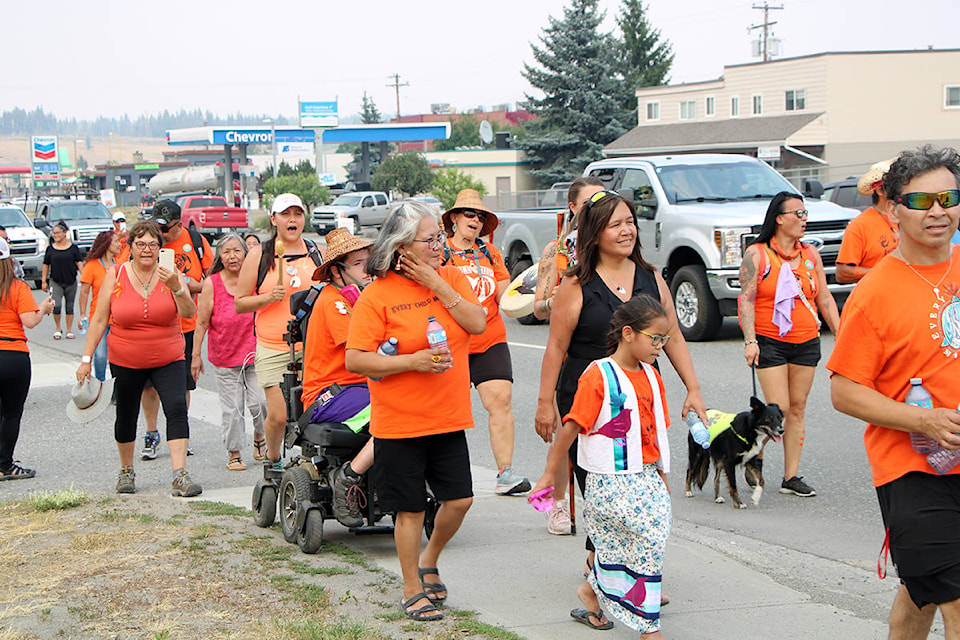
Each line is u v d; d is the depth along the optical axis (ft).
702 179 60.34
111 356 30.01
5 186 639.76
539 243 69.21
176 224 39.42
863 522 26.61
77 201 132.36
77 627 18.42
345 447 23.06
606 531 17.43
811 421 37.88
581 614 18.90
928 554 14.32
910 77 193.26
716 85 217.36
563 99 253.44
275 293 29.58
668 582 21.54
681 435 36.88
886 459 14.76
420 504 18.95
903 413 14.17
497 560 23.03
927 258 14.67
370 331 18.45
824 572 22.67
